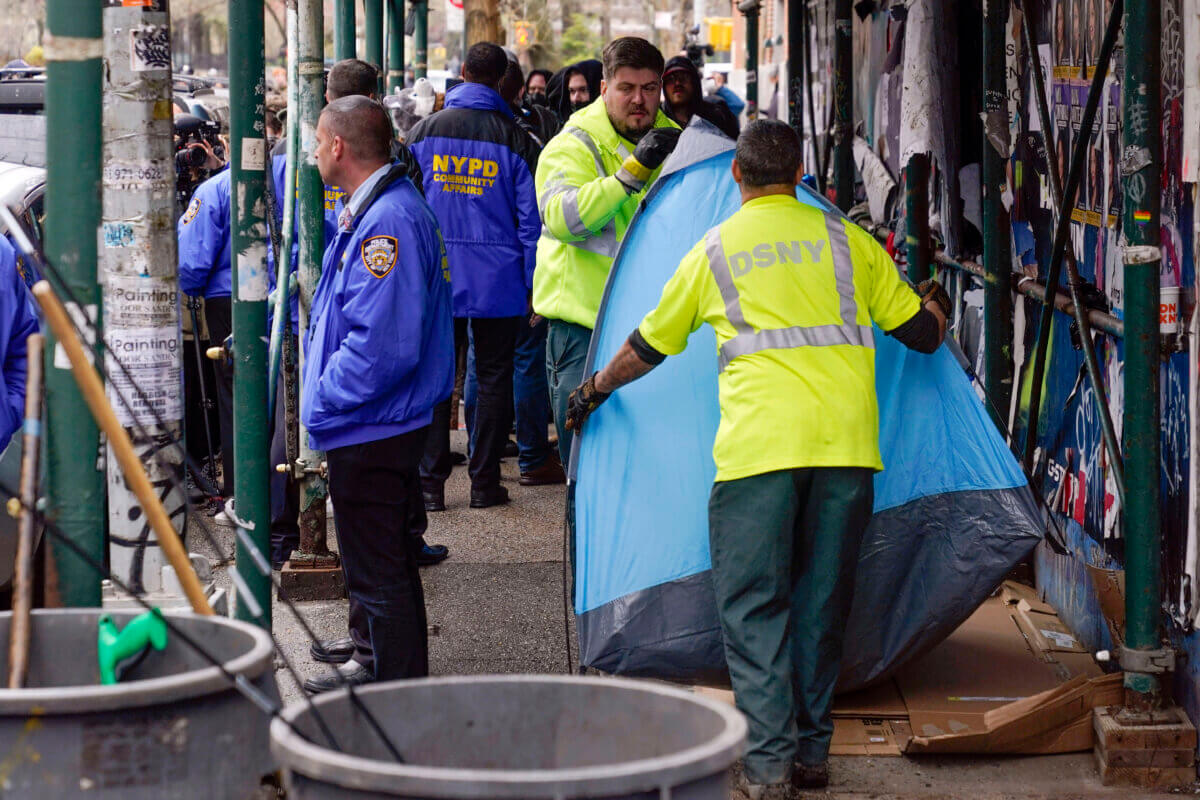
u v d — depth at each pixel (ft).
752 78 138.31
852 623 50.80
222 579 70.13
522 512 88.22
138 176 39.63
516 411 95.30
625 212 62.59
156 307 39.93
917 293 49.73
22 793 23.15
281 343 67.97
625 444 51.44
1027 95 67.51
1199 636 46.80
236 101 46.83
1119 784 46.80
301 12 66.54
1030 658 57.00
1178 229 47.70
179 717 23.91
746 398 45.09
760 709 44.68
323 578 69.05
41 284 25.91
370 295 48.11
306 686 55.72
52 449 32.68
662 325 47.06
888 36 97.76
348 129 49.11
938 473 51.01
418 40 161.79
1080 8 59.16
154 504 27.53
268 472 47.85
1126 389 46.75
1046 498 63.93
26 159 95.30
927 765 48.49
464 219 83.05
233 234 47.32
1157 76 44.88
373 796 20.36
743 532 44.93
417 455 50.80
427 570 75.46
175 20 556.10
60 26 31.68
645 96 60.80
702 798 21.15
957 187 74.08
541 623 66.39
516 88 100.07
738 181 47.39
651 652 50.16
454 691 24.75
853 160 100.22
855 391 45.19
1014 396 69.26
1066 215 54.70
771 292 45.27
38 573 47.57
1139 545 47.14
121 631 28.35
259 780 25.50
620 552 50.98
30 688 28.27
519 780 19.85
